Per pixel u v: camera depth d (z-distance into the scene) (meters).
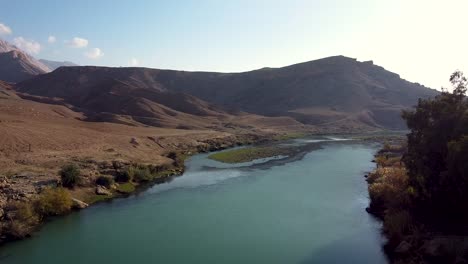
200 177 61.91
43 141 64.69
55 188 44.50
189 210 44.00
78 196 46.56
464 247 28.23
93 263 30.56
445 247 28.80
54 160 55.00
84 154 61.28
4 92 162.25
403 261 29.45
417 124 39.53
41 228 38.03
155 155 74.56
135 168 58.47
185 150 88.19
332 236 35.97
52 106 129.75
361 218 40.97
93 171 52.91
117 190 51.38
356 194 50.66
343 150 95.81
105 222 39.91
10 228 35.19
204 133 114.56
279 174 64.19
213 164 74.31
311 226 38.72
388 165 65.81
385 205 42.09
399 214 35.91
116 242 34.69
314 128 164.88
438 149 34.91
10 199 39.78
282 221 40.19
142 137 89.62
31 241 34.94
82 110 155.38
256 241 34.94
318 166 72.00
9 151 55.69
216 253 32.44
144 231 37.34
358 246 33.56
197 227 38.53
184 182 58.22
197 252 32.66
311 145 107.12
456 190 32.69
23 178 45.38
